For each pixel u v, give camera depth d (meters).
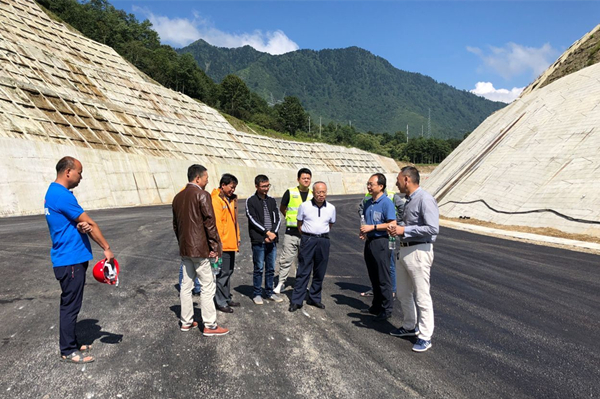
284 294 6.88
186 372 3.69
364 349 4.44
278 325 5.16
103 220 15.34
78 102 28.67
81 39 40.47
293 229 6.53
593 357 4.36
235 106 83.19
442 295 6.81
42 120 22.91
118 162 24.84
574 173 17.39
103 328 4.74
